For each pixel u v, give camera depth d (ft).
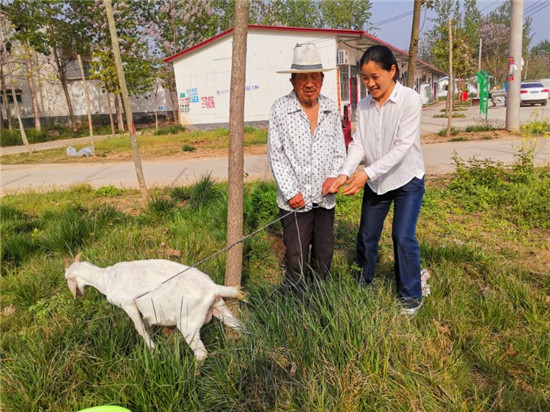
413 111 10.67
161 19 102.42
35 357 9.30
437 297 12.02
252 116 71.51
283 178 10.79
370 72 10.60
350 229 18.35
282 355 8.98
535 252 15.84
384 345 8.92
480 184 24.44
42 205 26.03
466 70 71.51
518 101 47.42
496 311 11.08
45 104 108.99
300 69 10.10
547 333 10.31
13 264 16.14
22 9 84.89
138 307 9.21
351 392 8.15
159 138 64.13
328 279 11.26
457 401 8.28
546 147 37.14
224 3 113.19
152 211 20.99
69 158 51.47
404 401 8.21
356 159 11.66
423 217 20.29
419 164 11.21
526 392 8.78
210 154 47.96
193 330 9.08
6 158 55.21
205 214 19.99
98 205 24.50
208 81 74.59
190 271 9.37
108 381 8.93
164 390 8.33
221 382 8.67
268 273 14.57
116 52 22.09
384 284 12.74
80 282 10.31
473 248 15.66
